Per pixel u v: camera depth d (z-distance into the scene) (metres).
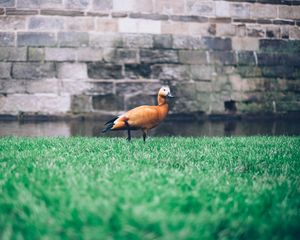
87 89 9.85
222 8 10.84
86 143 6.00
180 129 9.75
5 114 9.55
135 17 10.26
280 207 2.60
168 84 10.30
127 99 10.02
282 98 11.01
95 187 2.84
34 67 9.72
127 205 2.37
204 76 10.52
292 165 4.37
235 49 10.86
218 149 5.52
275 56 11.13
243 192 2.95
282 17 11.27
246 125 10.22
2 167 3.79
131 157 4.61
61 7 9.93
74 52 9.90
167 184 3.02
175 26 10.50
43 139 6.74
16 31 9.78
